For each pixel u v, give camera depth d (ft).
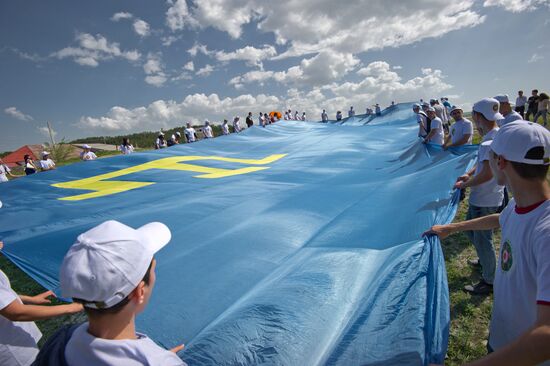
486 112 11.61
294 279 9.11
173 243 13.23
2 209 19.35
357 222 13.56
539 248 4.06
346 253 10.71
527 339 3.43
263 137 43.93
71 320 12.56
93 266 3.12
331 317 7.43
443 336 5.57
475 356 9.16
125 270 3.23
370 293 7.36
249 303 8.13
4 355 6.34
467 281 12.66
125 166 28.94
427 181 15.84
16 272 17.76
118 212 17.95
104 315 3.28
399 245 10.33
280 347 6.64
